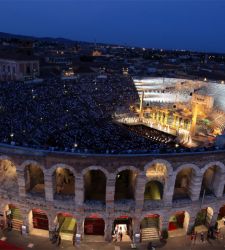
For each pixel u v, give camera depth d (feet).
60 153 128.57
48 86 395.55
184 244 142.92
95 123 297.94
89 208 136.67
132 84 486.38
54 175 136.46
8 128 234.79
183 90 449.89
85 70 581.94
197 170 138.00
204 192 141.79
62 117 289.33
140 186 134.21
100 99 398.21
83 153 129.29
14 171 159.63
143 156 129.59
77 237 139.23
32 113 285.23
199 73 557.74
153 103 428.97
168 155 131.64
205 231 152.15
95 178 165.58
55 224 142.61
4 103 303.89
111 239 143.13
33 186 147.43
